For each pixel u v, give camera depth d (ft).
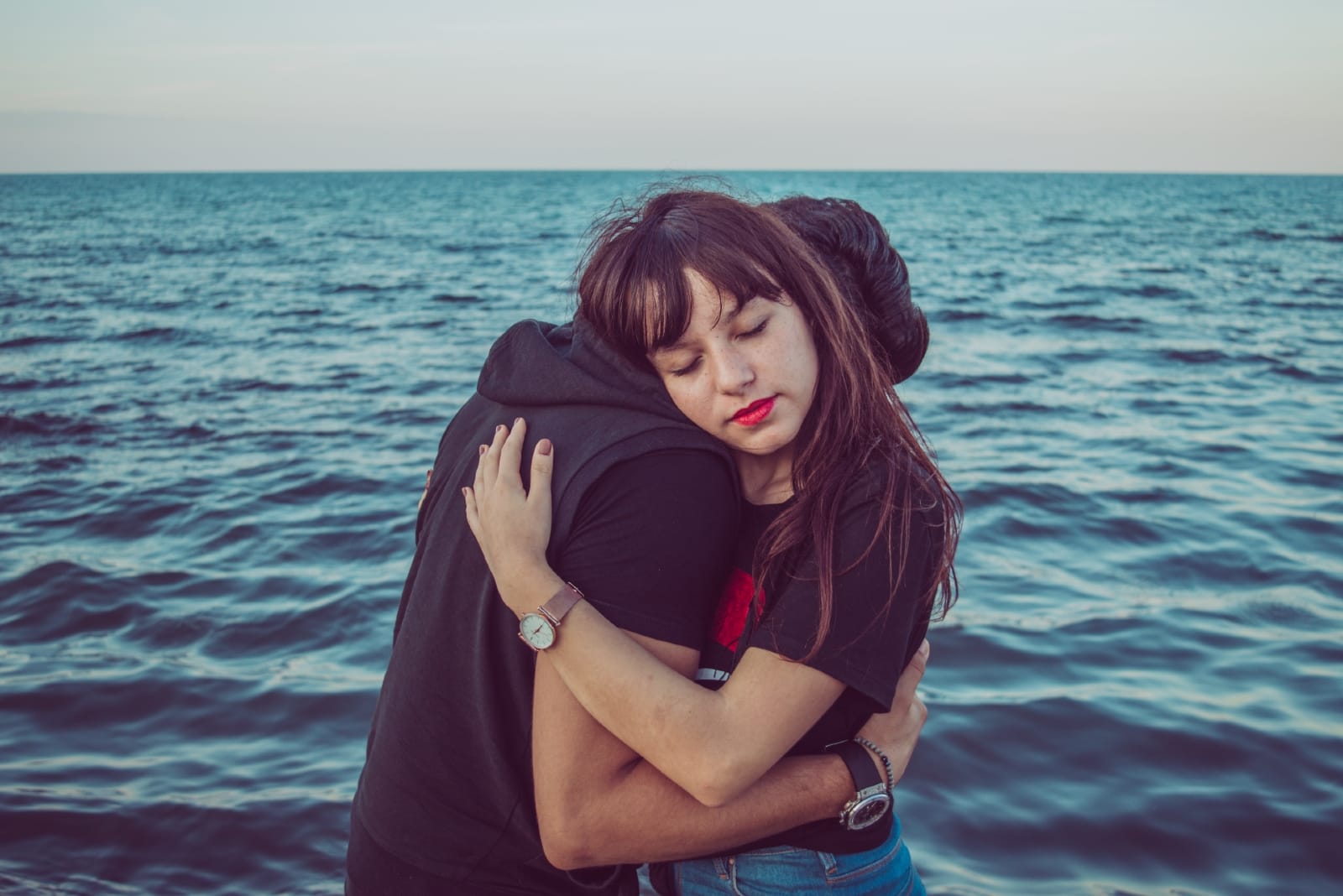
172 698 13.28
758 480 4.74
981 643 14.89
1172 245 126.00
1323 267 96.58
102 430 31.14
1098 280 82.79
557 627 3.96
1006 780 11.28
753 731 4.02
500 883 4.47
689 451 4.15
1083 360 44.52
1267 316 60.18
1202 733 12.15
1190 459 26.86
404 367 43.91
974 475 24.99
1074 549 19.43
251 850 10.07
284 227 175.52
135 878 9.59
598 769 4.10
